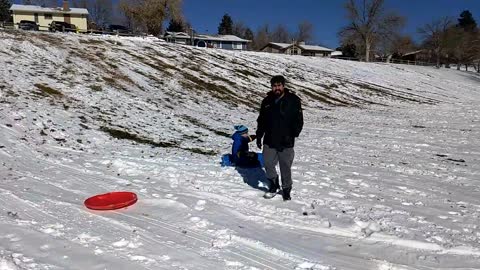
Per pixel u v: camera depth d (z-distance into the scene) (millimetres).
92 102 14070
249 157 8008
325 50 78625
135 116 13781
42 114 11234
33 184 6199
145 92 18172
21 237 4156
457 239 4680
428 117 22000
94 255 3861
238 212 5348
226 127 14805
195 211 5293
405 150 11836
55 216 4875
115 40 25734
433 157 10883
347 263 3977
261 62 33531
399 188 7148
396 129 16625
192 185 6621
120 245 4137
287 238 4547
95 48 22359
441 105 31656
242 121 16844
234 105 20969
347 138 13773
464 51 76188
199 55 28938
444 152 11719
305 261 3977
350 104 28203
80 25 52594
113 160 8148
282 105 5547
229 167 8008
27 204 5219
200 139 12102
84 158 8328
